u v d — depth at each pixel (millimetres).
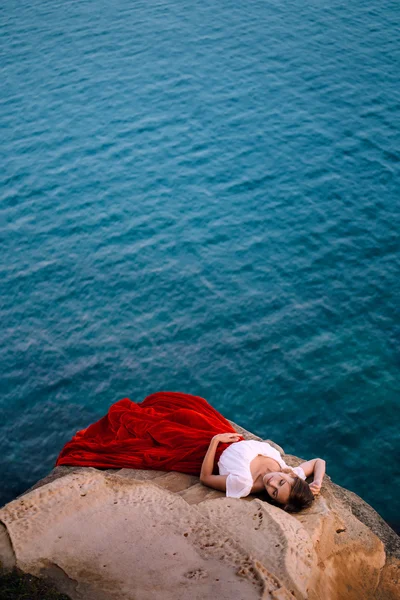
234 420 12672
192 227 17078
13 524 4039
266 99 22000
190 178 18625
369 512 5660
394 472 11703
